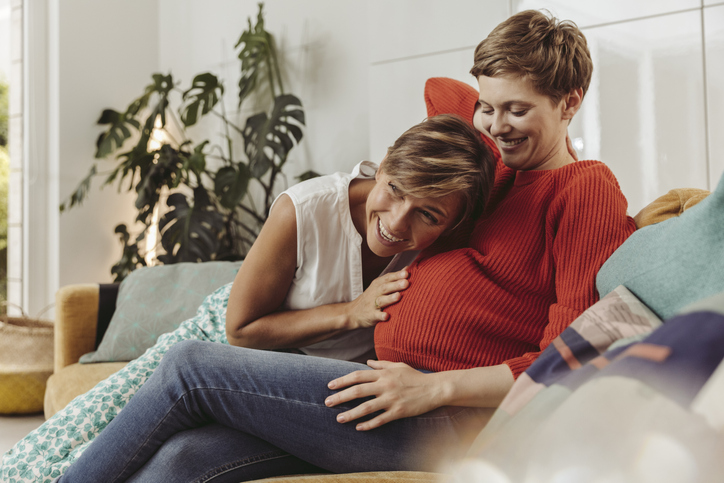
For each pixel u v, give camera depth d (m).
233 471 0.93
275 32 3.23
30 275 3.27
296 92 3.15
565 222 0.99
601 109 2.09
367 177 1.33
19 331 2.54
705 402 0.45
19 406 2.50
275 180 3.23
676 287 0.75
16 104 3.33
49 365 2.52
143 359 1.50
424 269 1.12
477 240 1.13
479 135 1.13
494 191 1.21
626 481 0.45
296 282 1.33
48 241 3.32
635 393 0.48
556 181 1.06
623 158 2.05
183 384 0.94
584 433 0.50
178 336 1.61
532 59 1.03
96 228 3.46
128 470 0.94
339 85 2.99
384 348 1.16
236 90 3.40
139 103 3.28
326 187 1.27
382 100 2.50
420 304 1.07
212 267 2.27
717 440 0.43
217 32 3.50
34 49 3.29
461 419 0.96
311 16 3.09
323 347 1.39
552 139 1.11
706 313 0.49
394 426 0.93
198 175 3.03
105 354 2.11
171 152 3.12
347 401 0.94
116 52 3.56
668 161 1.97
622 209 0.99
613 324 0.74
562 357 0.72
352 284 1.32
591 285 0.94
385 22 2.50
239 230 3.35
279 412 0.94
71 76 3.35
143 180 3.11
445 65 2.36
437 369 1.05
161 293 2.20
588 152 2.12
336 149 3.00
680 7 1.95
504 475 0.58
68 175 3.33
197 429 0.96
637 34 2.02
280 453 0.98
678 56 1.95
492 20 2.27
